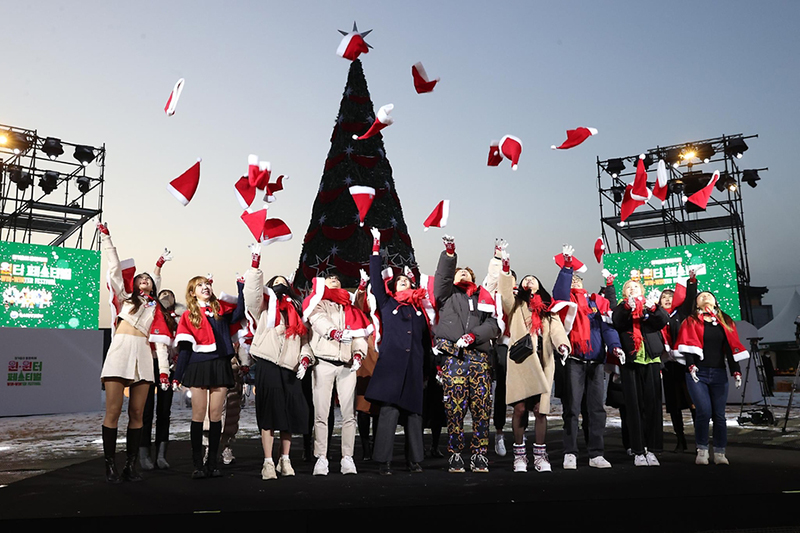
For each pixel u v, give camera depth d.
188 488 4.01
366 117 14.43
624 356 4.96
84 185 17.41
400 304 4.98
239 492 3.81
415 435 4.82
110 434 4.38
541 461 4.66
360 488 3.91
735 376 4.91
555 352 5.02
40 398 13.13
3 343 12.82
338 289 4.95
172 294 5.30
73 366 13.66
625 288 5.20
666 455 5.61
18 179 16.59
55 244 19.94
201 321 4.56
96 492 3.88
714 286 14.56
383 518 3.18
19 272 15.40
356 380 5.09
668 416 10.02
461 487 3.90
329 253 13.61
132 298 4.53
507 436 7.63
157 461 5.16
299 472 4.81
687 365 4.98
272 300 4.68
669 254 15.10
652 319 5.14
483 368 4.77
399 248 13.82
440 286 4.79
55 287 15.79
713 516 3.38
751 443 6.30
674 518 3.34
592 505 3.32
